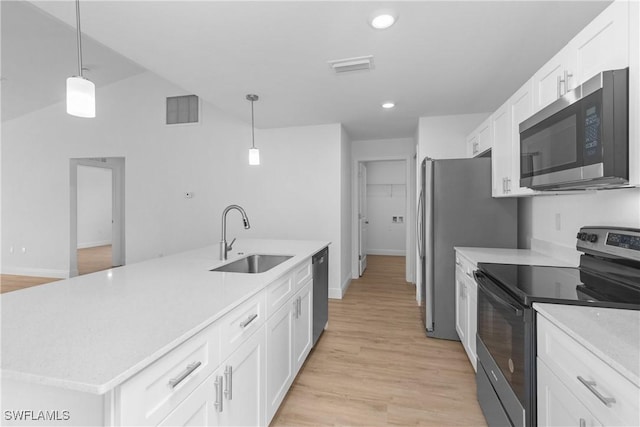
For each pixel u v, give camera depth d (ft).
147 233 15.71
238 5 5.34
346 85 9.03
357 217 17.08
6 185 17.56
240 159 14.52
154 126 15.55
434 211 9.25
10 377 2.26
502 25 5.99
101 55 12.99
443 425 5.70
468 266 7.47
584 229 5.68
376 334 9.75
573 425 3.13
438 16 5.70
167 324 3.18
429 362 7.98
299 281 7.04
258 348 4.82
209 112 14.85
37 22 10.13
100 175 29.53
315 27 6.05
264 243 9.87
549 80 5.33
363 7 5.43
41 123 17.06
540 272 5.62
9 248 17.66
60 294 4.24
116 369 2.30
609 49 3.87
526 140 5.68
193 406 3.22
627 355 2.57
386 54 7.18
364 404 6.30
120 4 5.25
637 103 3.47
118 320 3.28
